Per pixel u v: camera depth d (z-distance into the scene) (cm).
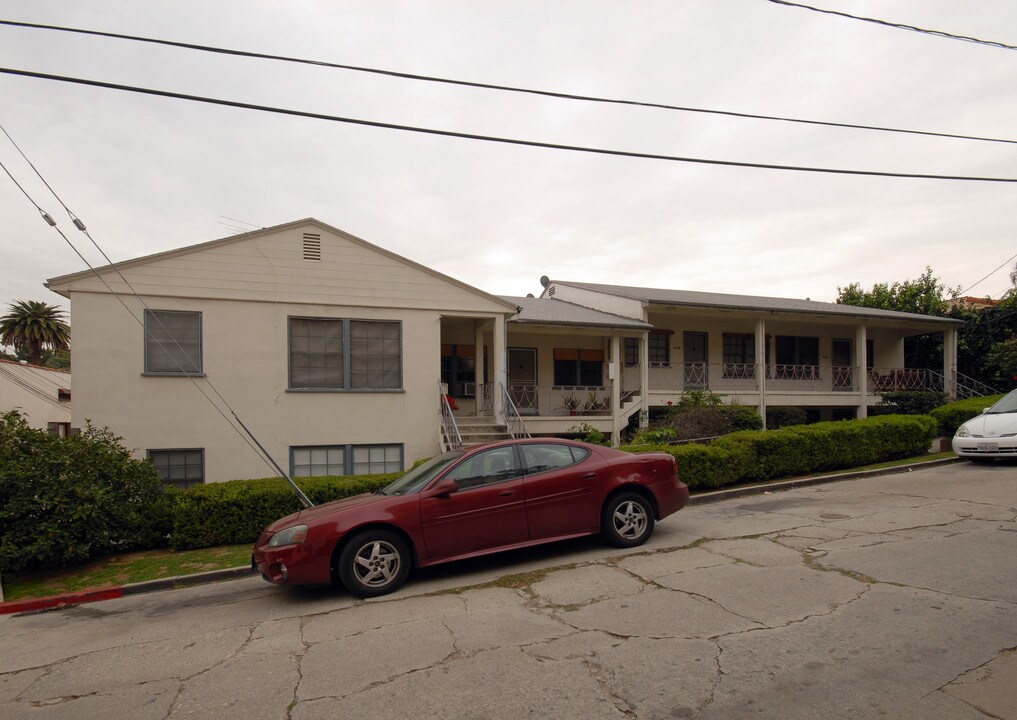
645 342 1845
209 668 484
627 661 438
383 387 1396
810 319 2116
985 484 1028
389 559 641
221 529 920
